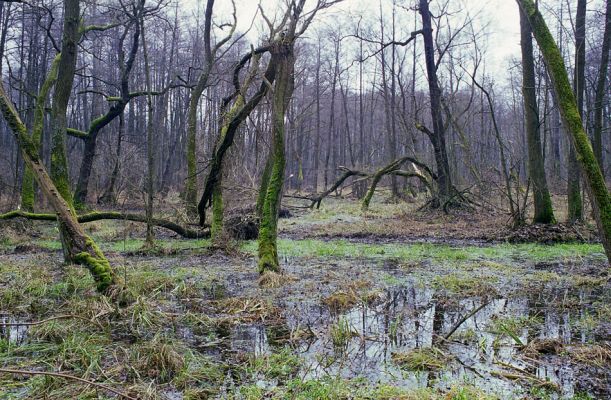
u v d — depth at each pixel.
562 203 23.48
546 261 11.41
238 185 16.58
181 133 38.53
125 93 22.59
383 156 44.28
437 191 22.92
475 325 6.57
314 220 21.50
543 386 4.65
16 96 37.81
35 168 7.65
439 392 4.52
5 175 27.66
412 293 8.36
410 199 29.81
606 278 9.16
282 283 8.87
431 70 22.66
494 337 6.09
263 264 9.35
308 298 7.96
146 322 6.49
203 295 8.20
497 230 16.05
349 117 60.47
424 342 5.92
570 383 4.74
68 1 9.77
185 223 15.12
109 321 6.58
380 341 5.97
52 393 4.49
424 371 5.06
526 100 15.69
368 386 4.68
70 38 9.76
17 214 11.91
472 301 7.88
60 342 5.91
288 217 22.81
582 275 9.69
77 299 7.39
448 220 19.48
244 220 15.39
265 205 9.67
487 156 34.25
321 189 45.50
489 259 11.77
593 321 6.66
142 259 11.69
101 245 13.94
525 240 14.52
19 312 7.22
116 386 4.71
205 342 6.00
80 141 40.91
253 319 6.89
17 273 9.43
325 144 61.28
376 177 22.02
